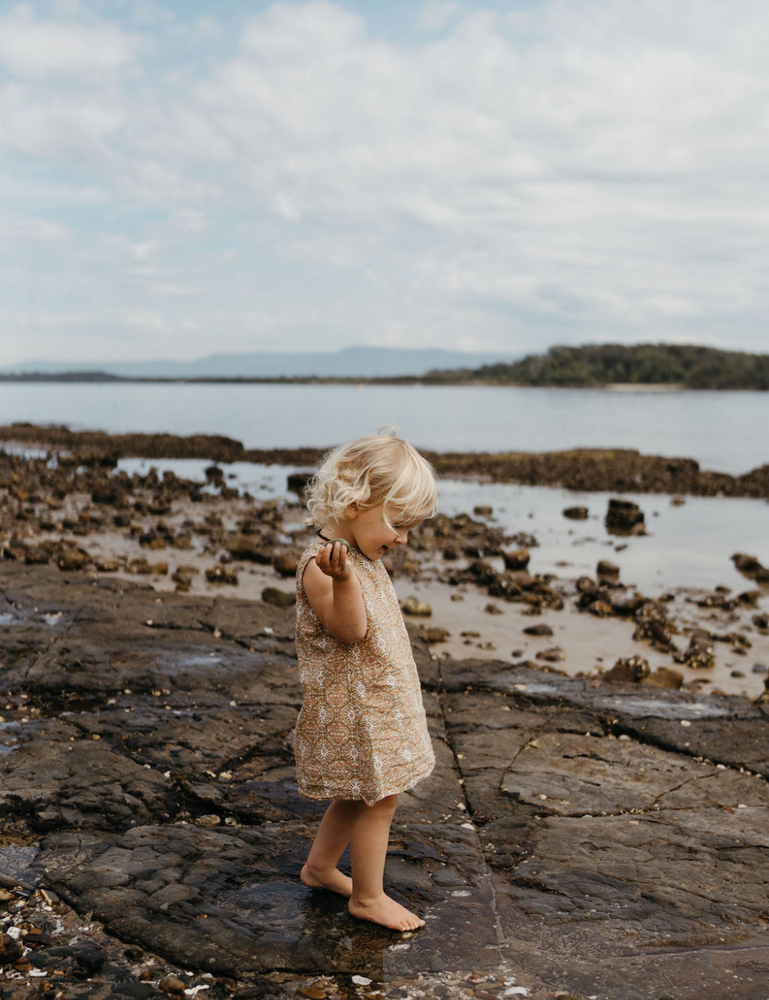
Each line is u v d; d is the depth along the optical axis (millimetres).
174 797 3512
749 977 2416
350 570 2400
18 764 3680
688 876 2994
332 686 2604
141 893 2734
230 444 27281
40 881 2809
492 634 7562
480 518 15094
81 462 21938
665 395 122562
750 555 11867
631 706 4754
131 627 5953
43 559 9398
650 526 14523
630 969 2445
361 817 2645
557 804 3566
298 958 2453
